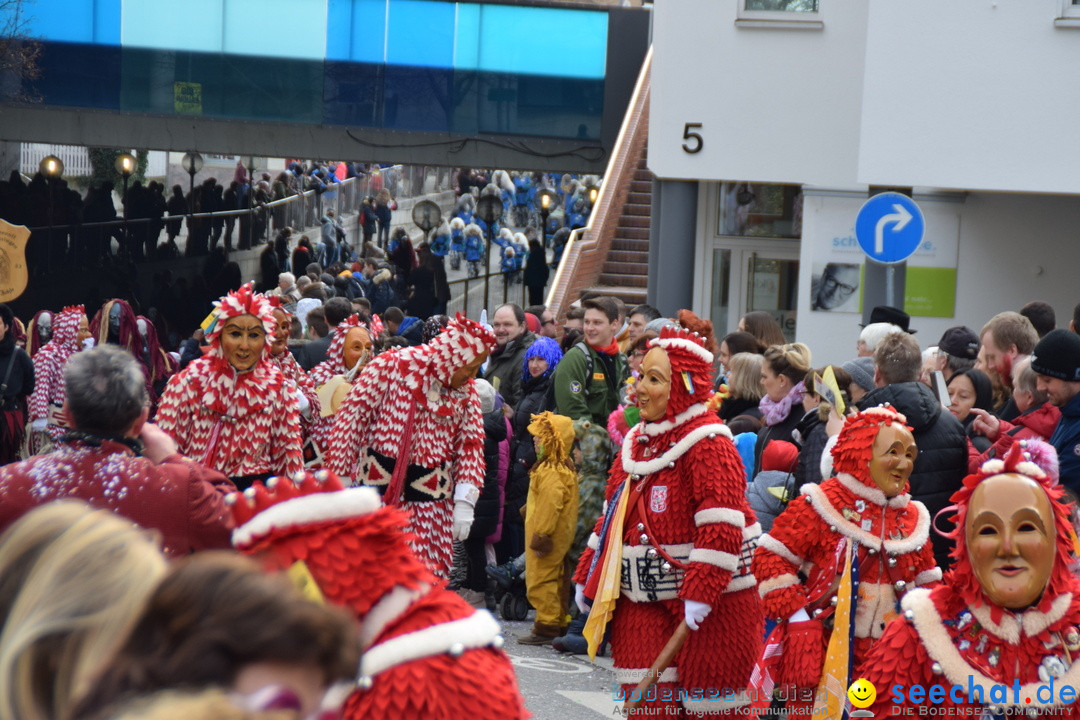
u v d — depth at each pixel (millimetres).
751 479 8188
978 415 7430
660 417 5875
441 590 3180
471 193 35688
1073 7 14797
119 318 14555
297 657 1668
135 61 27438
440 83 27547
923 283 16453
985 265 16328
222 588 1689
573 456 9469
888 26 15250
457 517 8008
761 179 17594
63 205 33438
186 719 1539
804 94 17344
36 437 14320
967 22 15023
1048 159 15000
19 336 15438
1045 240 16172
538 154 27672
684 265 18469
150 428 4797
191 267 35969
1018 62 14961
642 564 5828
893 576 5590
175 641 1650
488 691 3041
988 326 8844
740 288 19422
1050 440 7207
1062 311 16188
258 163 48000
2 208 32781
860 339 9453
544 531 9219
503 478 10406
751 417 8805
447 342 7863
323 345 12914
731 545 5590
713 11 17500
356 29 27406
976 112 15133
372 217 38812
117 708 1594
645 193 26281
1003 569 3680
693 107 17719
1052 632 3729
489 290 33750
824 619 5652
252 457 7410
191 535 4531
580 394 9961
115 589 1812
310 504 2988
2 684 1753
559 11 27219
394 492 7852
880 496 5586
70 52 27375
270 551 2963
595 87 27469
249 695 1639
